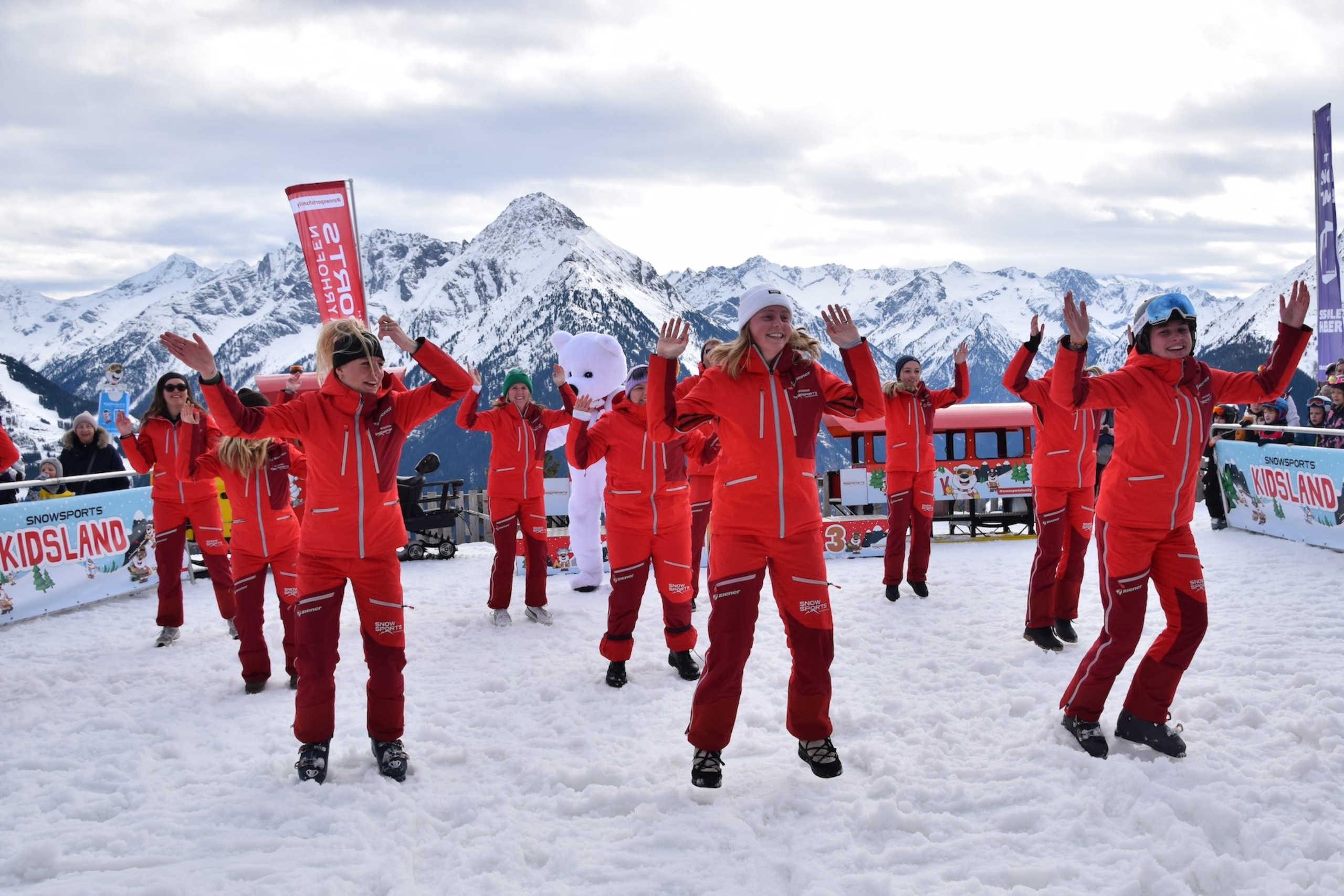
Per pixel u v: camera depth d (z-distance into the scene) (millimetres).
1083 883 2803
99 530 8477
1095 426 5590
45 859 3158
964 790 3461
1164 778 3477
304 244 11602
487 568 9609
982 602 6801
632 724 4480
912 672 5074
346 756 4094
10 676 5730
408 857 3115
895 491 6926
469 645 6234
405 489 10281
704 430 5324
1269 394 3783
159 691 5344
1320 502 8523
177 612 6602
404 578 9078
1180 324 3699
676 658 5285
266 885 2885
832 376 3668
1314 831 2967
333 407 3793
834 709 4371
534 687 5164
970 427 10617
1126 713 3865
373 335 3799
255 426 3633
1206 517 11531
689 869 2967
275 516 5250
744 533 3590
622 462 5070
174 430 6426
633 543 5082
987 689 4727
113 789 3883
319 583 3832
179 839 3324
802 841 3137
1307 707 4129
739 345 3555
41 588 7887
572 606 7379
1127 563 3807
